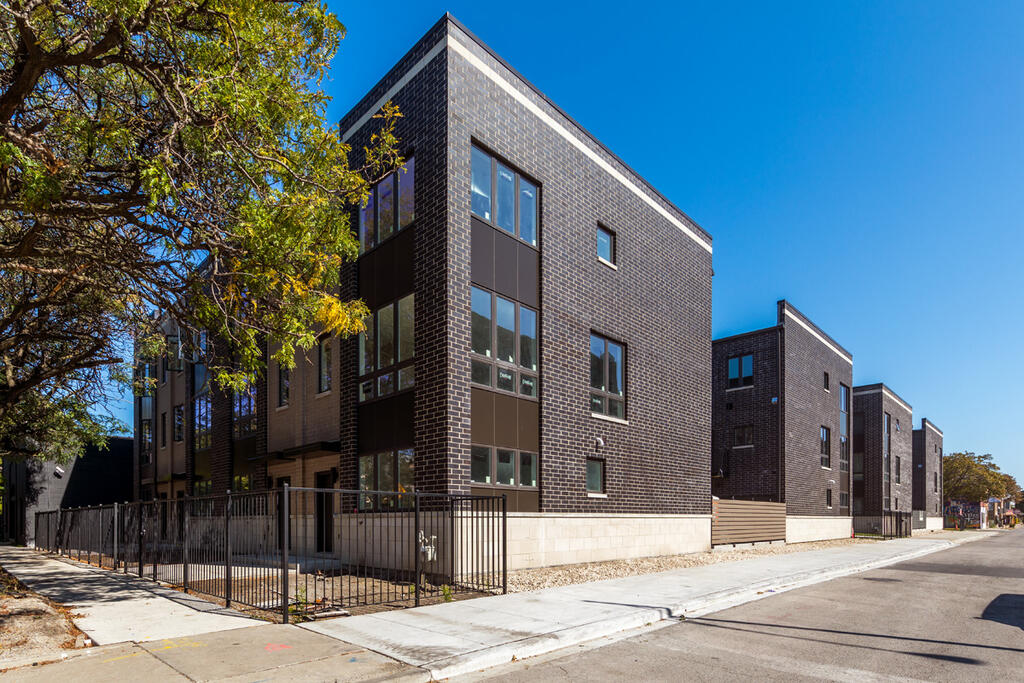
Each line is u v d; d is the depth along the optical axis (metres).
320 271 9.09
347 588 11.38
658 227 21.12
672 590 11.80
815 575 15.71
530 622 8.63
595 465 17.31
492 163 15.18
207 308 8.91
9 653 6.84
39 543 24.38
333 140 8.93
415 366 14.07
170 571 13.24
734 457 31.47
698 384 22.52
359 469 15.61
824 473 34.09
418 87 14.82
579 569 14.62
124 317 11.61
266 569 9.66
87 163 7.95
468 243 14.12
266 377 20.89
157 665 6.39
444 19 14.27
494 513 13.77
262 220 8.02
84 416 18.25
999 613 10.68
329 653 6.90
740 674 6.68
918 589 13.80
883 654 7.61
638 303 19.62
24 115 8.14
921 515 53.91
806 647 7.92
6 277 10.82
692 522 20.77
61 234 8.71
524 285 15.68
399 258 15.05
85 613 9.09
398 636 7.73
